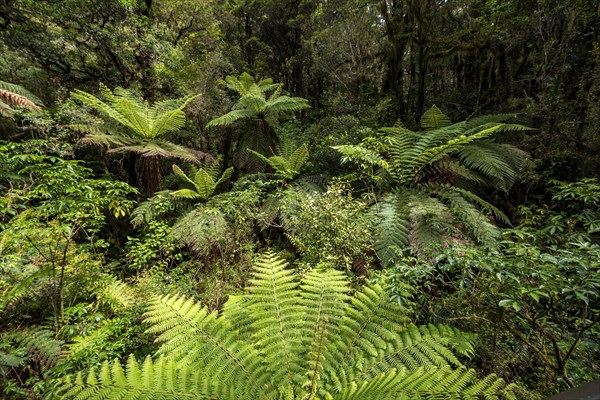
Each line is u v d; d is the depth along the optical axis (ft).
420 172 12.68
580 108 11.97
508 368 5.43
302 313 5.23
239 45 33.37
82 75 19.90
